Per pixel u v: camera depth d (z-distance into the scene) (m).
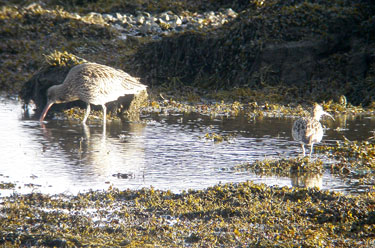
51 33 29.78
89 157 13.09
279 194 9.91
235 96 22.67
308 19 24.52
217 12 32.56
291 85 22.98
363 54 23.11
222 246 7.84
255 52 24.02
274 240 7.95
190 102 22.62
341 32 23.88
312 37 23.88
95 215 9.07
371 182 11.06
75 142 14.80
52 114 19.69
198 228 8.46
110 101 19.09
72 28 30.08
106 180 11.15
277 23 24.55
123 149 14.00
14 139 15.10
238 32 25.12
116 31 30.61
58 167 12.13
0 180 11.09
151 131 16.58
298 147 14.30
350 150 13.47
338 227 8.45
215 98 23.19
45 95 20.61
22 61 27.31
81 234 8.29
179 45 25.97
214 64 25.08
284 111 20.28
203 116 19.53
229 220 8.77
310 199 9.63
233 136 15.79
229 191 9.96
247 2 33.28
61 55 21.45
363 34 24.05
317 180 11.20
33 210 9.21
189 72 25.44
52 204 9.55
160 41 26.59
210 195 9.82
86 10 34.22
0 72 26.47
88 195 9.97
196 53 25.61
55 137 15.48
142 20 31.95
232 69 24.47
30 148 13.98
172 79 25.08
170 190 10.42
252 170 12.00
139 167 12.21
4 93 24.53
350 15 24.53
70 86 17.67
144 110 20.89
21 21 30.55
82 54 28.09
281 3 26.53
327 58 23.44
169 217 8.98
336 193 9.82
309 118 13.11
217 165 12.44
